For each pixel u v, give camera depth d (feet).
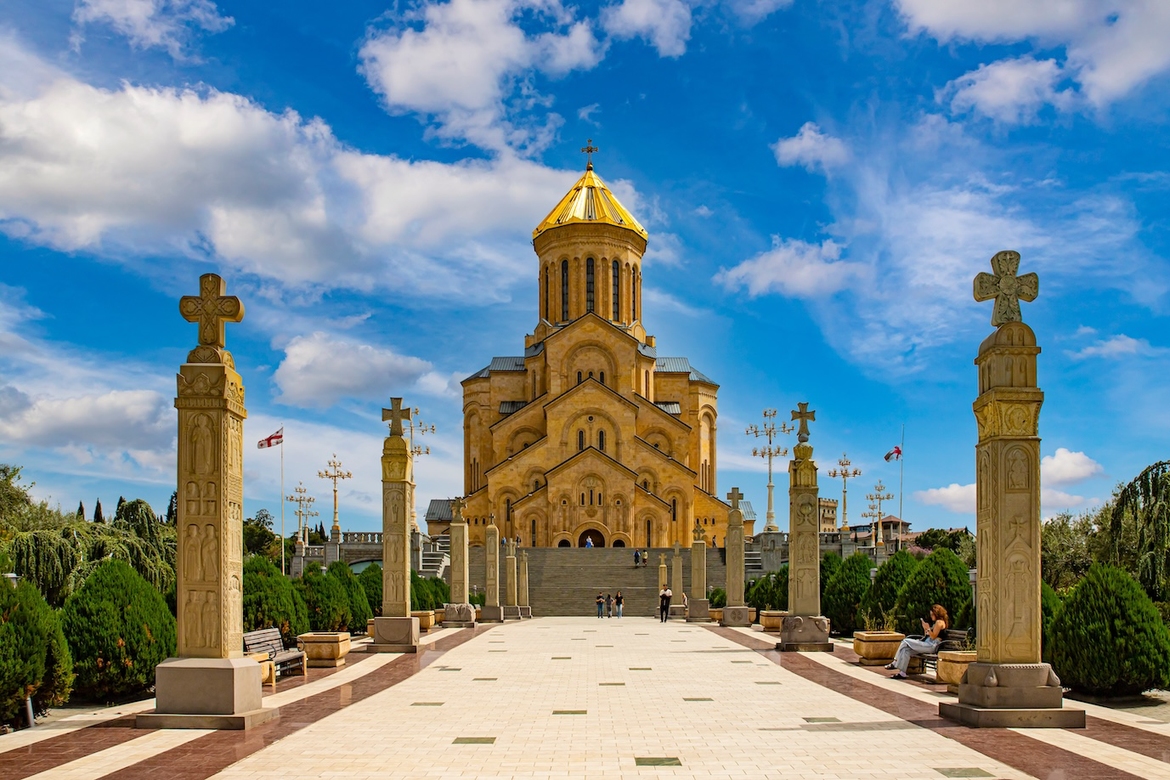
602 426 257.96
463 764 34.06
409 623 77.77
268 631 59.82
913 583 74.43
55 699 47.93
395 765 33.83
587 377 270.46
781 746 37.37
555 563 217.36
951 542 209.97
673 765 33.96
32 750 36.42
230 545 42.68
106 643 52.65
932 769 33.09
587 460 246.06
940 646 59.93
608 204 293.43
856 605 97.71
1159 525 76.79
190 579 42.04
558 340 271.08
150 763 33.99
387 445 78.79
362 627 99.19
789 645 79.20
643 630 112.68
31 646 44.57
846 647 83.41
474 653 77.66
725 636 100.37
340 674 62.59
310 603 87.40
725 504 260.21
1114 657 51.47
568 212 287.07
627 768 33.47
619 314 284.00
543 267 288.71
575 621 143.13
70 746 37.14
